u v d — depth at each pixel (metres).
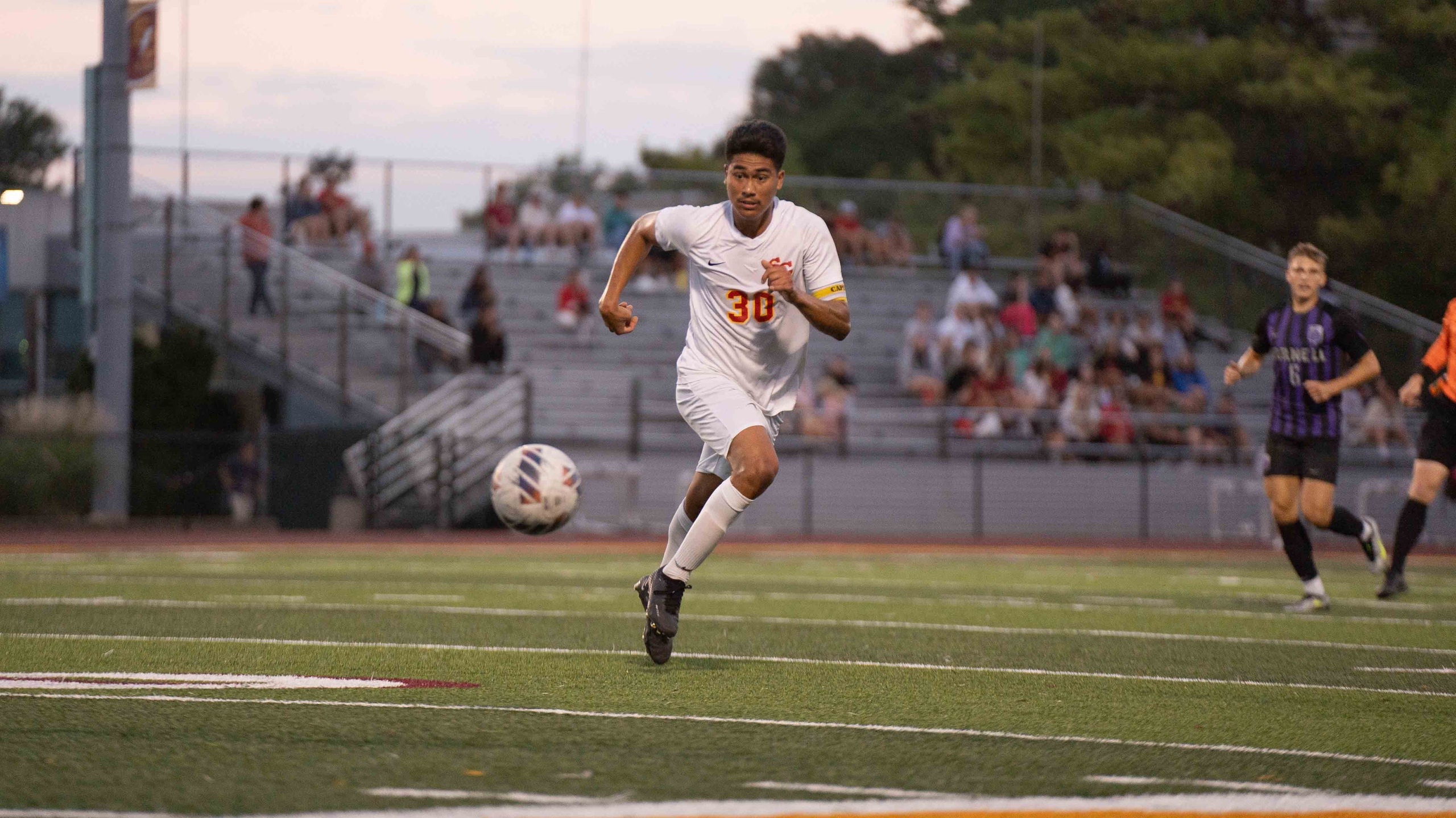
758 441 9.59
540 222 47.31
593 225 47.62
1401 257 49.69
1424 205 48.91
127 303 34.78
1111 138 54.75
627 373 41.91
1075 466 39.12
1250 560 28.36
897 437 40.72
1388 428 40.22
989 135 59.56
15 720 7.49
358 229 46.06
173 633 11.76
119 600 14.89
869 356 46.59
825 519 37.69
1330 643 12.25
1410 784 6.48
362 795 5.91
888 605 15.84
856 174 85.50
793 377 10.38
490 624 12.88
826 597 16.94
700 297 10.10
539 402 39.31
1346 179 53.03
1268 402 44.84
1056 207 50.50
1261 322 15.48
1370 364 14.80
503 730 7.39
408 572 20.94
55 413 33.84
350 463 34.09
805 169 85.00
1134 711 8.45
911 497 38.31
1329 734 7.78
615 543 30.16
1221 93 54.34
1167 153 53.91
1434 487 16.36
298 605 14.62
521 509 10.88
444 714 7.84
